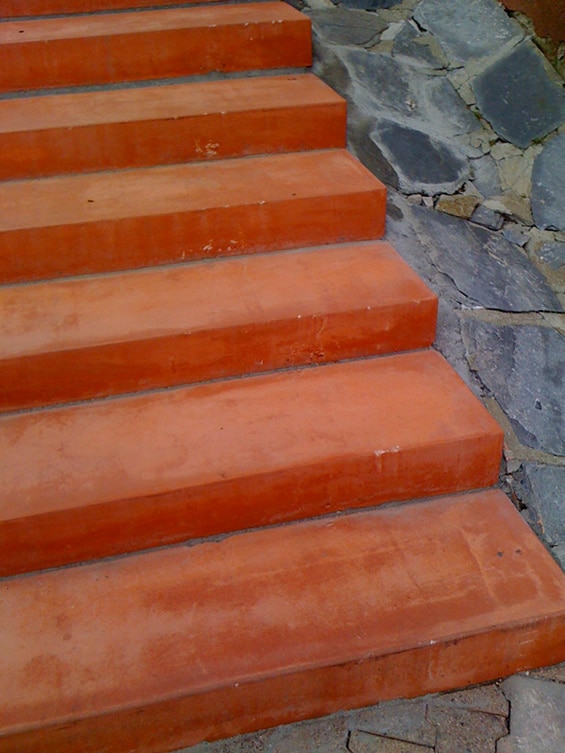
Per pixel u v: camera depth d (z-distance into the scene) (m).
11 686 1.65
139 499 1.91
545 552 1.93
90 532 1.93
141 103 3.06
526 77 3.14
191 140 2.95
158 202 2.63
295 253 2.69
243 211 2.60
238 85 3.25
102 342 2.21
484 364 2.38
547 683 1.80
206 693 1.63
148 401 2.27
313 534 2.02
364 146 3.05
